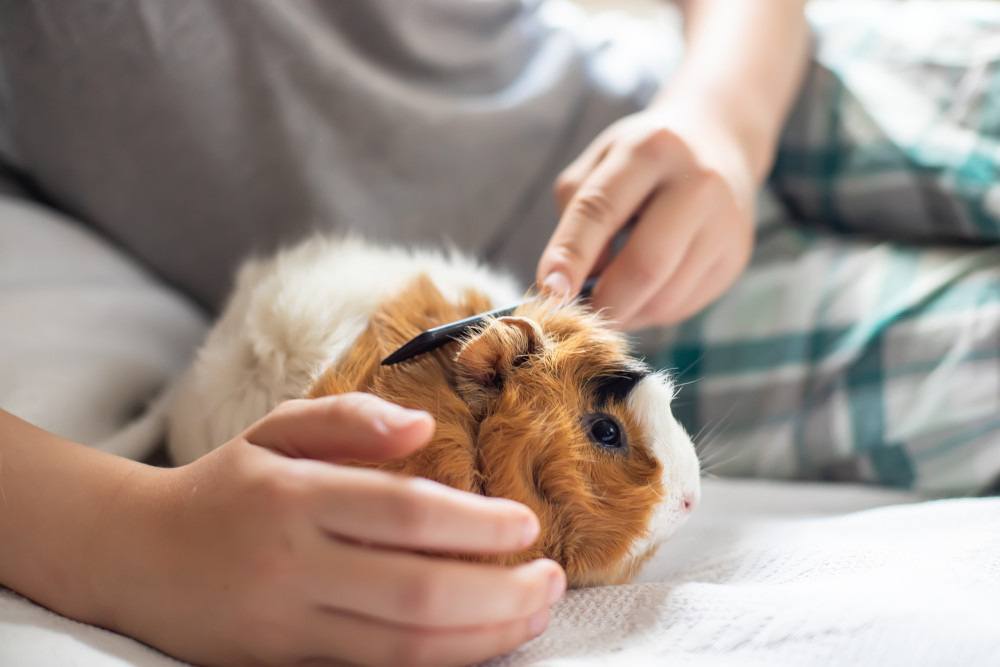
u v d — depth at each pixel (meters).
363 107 0.76
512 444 0.42
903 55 0.81
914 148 0.75
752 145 0.70
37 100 0.69
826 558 0.44
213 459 0.39
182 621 0.37
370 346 0.45
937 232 0.74
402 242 0.82
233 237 0.77
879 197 0.77
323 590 0.36
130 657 0.37
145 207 0.75
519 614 0.36
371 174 0.79
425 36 0.80
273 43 0.71
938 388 0.63
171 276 0.81
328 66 0.73
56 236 0.70
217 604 0.37
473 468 0.42
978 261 0.69
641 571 0.48
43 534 0.39
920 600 0.37
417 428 0.36
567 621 0.41
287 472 0.36
